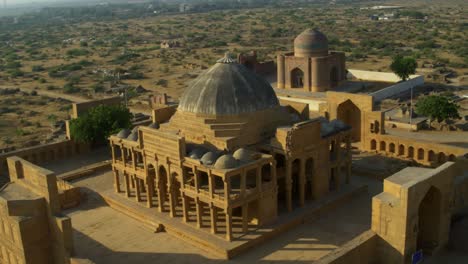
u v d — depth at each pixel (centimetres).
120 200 5938
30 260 4397
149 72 16675
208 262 4691
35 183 4534
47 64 19862
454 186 4919
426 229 4591
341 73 12431
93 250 4994
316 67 11669
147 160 5528
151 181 5650
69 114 11312
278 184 5744
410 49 19025
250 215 5219
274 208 5244
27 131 10119
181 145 5047
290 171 5353
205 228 5141
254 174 5506
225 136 5344
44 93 14025
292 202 5694
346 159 6134
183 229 5141
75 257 4278
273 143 5384
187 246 5012
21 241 4316
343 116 8212
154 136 5331
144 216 5528
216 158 4950
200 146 5384
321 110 9081
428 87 12188
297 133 5328
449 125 8538
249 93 5525
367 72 13212
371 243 4225
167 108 6500
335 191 5975
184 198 5209
